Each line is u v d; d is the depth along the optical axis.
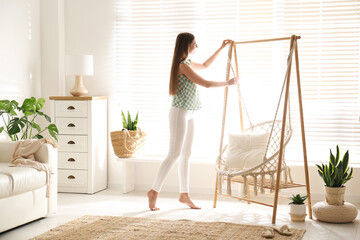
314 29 4.86
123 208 4.40
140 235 3.46
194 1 5.16
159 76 5.32
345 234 3.55
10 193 3.52
